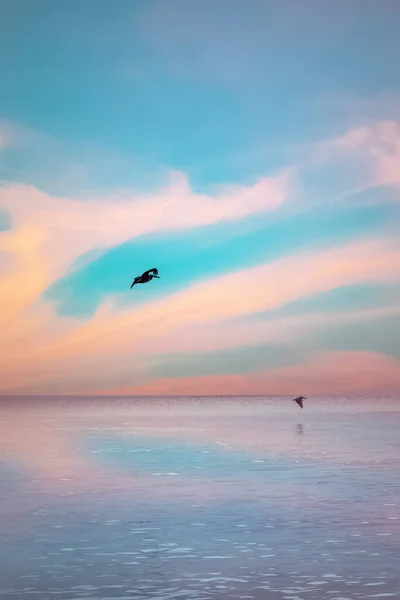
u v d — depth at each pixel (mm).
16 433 100438
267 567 22797
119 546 25703
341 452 64938
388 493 38031
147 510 33031
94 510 33094
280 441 80750
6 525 29500
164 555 24422
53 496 37594
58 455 63125
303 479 44344
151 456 61781
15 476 46844
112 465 53844
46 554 24562
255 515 31625
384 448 69438
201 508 33562
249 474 47312
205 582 21250
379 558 23781
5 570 22547
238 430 106938
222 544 25984
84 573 22234
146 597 19812
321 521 30188
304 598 19688
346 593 20078
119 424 131625
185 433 99500
